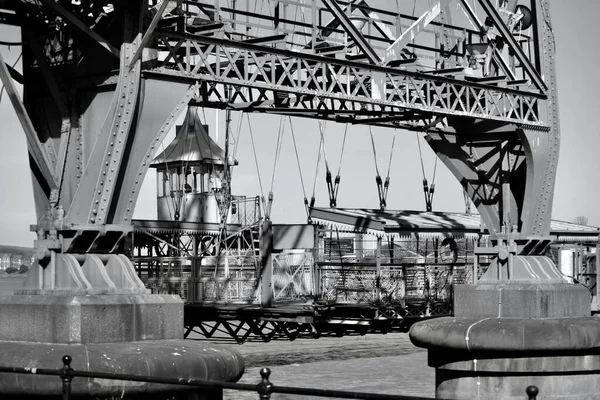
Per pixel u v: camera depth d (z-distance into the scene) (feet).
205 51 59.16
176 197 155.22
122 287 50.21
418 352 99.91
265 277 108.27
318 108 79.15
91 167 50.62
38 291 49.78
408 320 113.91
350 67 67.56
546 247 81.61
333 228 111.34
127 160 52.31
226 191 132.98
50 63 53.72
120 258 51.16
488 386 67.21
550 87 82.33
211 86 75.46
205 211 152.05
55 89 52.03
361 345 106.32
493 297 73.20
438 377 69.72
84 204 50.52
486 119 77.61
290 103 77.00
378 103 69.05
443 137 84.94
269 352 100.27
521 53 80.12
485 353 67.00
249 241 143.23
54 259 50.11
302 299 113.29
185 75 55.67
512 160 83.25
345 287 109.50
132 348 46.60
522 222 81.00
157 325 50.34
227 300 112.68
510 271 76.54
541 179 81.30
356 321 107.55
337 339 112.47
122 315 48.75
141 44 50.44
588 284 137.59
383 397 29.45
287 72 63.26
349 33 67.62
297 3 66.54
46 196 52.08
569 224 144.87
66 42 53.62
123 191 52.26
